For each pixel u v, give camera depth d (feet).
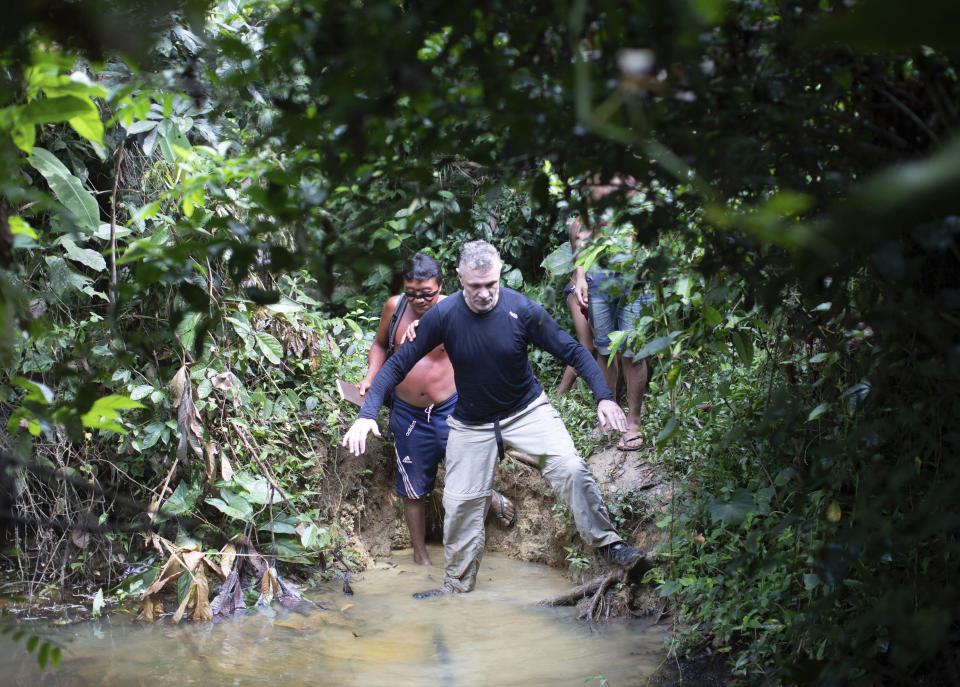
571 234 12.06
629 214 5.90
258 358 18.52
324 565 18.84
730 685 11.23
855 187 4.53
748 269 6.00
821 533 9.64
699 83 4.08
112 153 16.25
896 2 1.14
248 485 17.21
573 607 16.61
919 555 8.03
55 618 15.58
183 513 16.75
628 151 4.27
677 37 2.91
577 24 2.71
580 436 20.33
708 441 12.94
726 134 4.44
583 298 18.04
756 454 11.59
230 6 9.22
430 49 4.11
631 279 8.33
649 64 2.91
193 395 16.38
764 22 4.46
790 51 4.40
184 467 17.72
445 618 16.19
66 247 14.58
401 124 4.53
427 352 16.89
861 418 8.50
